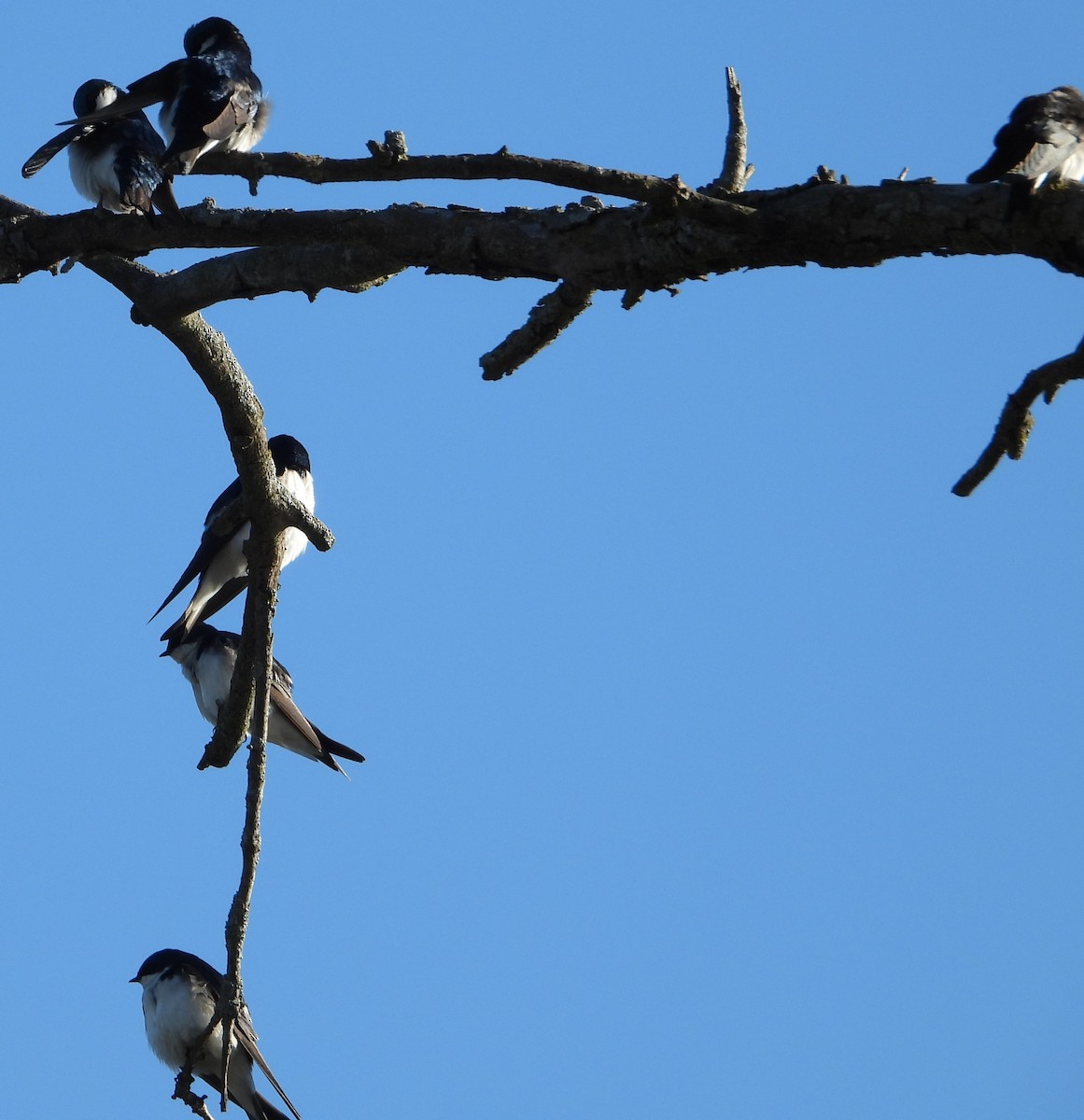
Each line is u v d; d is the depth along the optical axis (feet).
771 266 27.89
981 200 25.31
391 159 30.37
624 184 27.89
